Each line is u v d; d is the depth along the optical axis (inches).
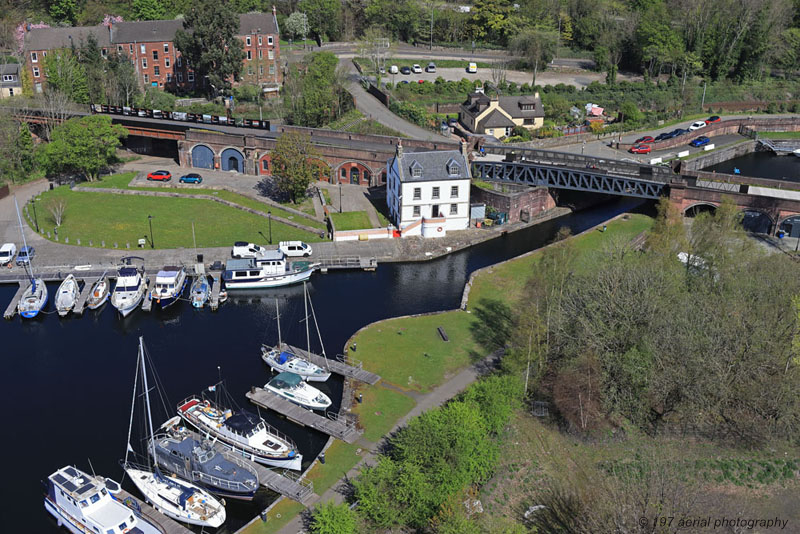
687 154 6161.4
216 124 5767.7
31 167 5447.8
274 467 2596.0
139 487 2450.8
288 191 4940.9
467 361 3159.5
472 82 7130.9
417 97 6830.7
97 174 5319.9
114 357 3257.9
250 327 3516.2
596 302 2935.5
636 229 4569.4
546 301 3046.3
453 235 4539.9
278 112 6279.5
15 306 3617.1
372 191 5083.7
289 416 2805.1
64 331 3476.9
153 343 3371.1
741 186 4707.2
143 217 4648.1
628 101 6953.7
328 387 3051.2
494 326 3449.8
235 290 3868.1
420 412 2810.0
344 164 5147.6
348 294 3841.0
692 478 2479.1
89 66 6245.1
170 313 3656.5
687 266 3326.8
